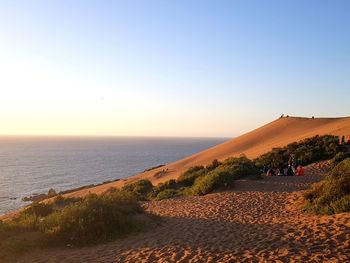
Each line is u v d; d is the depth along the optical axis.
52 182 88.00
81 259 8.95
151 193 25.45
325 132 43.19
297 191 17.11
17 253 9.55
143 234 11.26
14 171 111.25
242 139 65.81
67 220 11.00
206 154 62.78
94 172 108.62
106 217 11.30
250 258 7.80
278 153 30.95
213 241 9.66
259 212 13.62
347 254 7.36
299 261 7.24
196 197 18.95
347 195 11.97
